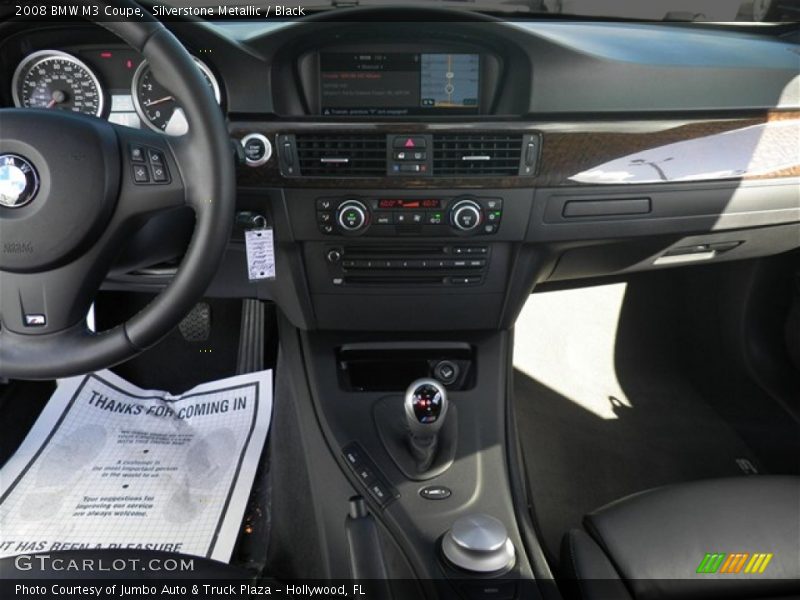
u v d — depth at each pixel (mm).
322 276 1448
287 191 1345
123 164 925
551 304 2199
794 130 1396
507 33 1257
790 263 1813
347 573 1197
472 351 1559
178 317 986
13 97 1327
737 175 1406
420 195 1344
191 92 928
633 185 1379
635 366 2086
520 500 1347
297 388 1538
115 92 1318
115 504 1376
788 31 1609
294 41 1260
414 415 1259
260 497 1420
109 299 1887
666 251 1543
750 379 1938
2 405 1543
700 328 2057
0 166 889
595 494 1676
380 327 1528
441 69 1296
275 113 1295
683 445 1819
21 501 1367
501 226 1380
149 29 912
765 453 1784
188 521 1354
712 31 1627
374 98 1304
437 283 1457
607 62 1297
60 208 902
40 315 961
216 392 1687
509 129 1299
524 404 1941
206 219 957
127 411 1622
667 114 1344
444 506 1320
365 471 1372
